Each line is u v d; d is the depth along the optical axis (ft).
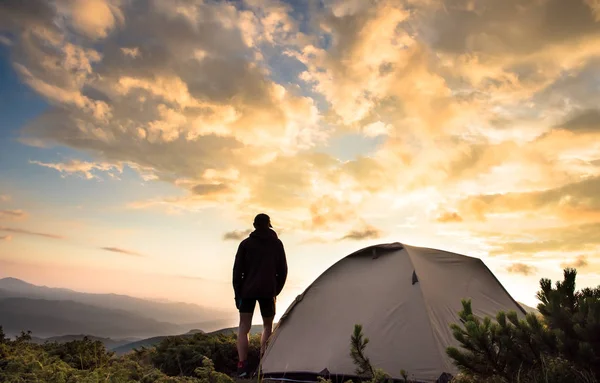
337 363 21.86
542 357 10.94
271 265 26.58
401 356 20.81
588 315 10.54
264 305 26.48
